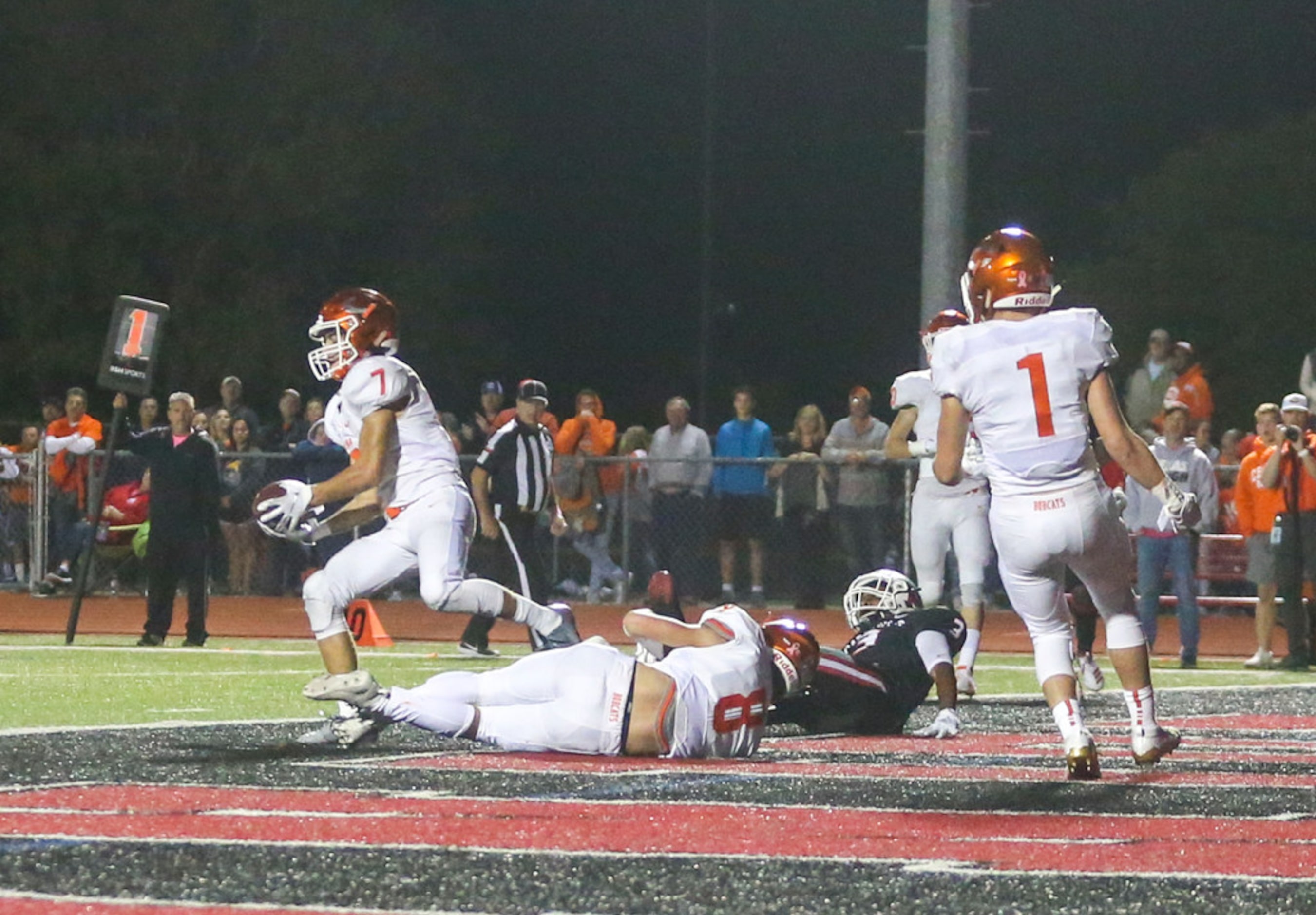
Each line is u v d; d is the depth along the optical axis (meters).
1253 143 96.06
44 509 52.62
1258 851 13.86
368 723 19.80
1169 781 18.25
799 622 20.84
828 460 49.06
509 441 35.31
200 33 96.75
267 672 31.70
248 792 16.47
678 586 50.12
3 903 11.30
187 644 38.69
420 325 107.69
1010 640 44.56
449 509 20.56
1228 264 93.31
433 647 40.12
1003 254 18.09
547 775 17.84
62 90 95.00
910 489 48.44
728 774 18.20
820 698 22.97
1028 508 17.91
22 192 93.50
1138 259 96.44
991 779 18.33
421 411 20.66
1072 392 17.78
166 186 97.12
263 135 100.75
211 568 52.72
